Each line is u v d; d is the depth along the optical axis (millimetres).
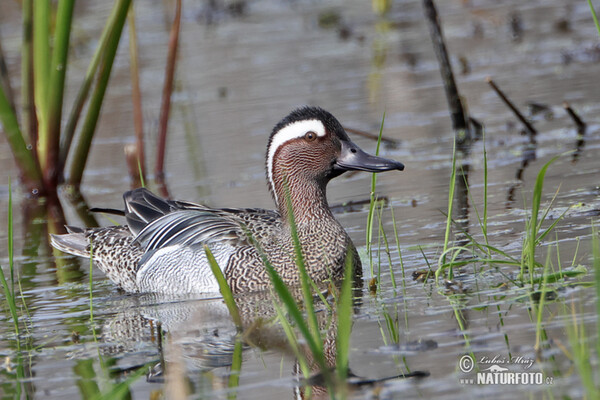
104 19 30516
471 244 10562
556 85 20703
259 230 11945
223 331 9562
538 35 26156
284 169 11977
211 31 30609
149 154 19078
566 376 7406
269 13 32969
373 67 24422
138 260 12320
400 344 8453
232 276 11555
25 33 17125
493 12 30094
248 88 23172
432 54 25344
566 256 10523
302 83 23188
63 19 16328
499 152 16578
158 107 22297
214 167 17531
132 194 13281
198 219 12281
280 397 7539
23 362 8961
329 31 29547
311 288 11008
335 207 14469
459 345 8289
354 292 10492
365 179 16422
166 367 8461
